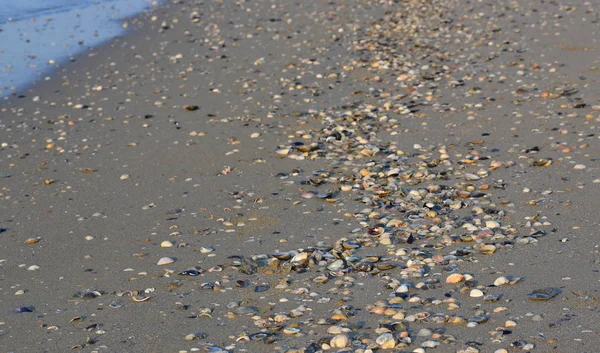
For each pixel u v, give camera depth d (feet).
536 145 12.95
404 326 10.10
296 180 12.50
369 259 10.94
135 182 12.69
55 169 13.11
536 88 14.64
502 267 10.75
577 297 10.30
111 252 11.34
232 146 13.44
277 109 14.52
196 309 10.46
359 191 12.17
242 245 11.32
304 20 22.66
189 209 12.03
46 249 11.44
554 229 11.25
